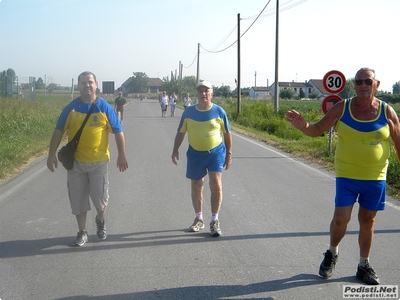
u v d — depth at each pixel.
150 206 7.88
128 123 27.86
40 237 6.30
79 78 5.81
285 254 5.69
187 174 6.54
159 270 5.20
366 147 4.60
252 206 7.94
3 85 37.22
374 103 4.64
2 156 11.67
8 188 9.20
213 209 6.36
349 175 4.71
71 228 6.68
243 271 5.18
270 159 13.48
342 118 4.68
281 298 4.53
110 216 7.29
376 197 4.72
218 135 6.36
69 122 5.82
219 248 5.89
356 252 5.75
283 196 8.69
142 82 145.00
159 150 14.95
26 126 17.88
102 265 5.34
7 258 5.55
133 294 4.61
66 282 4.89
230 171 11.26
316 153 14.22
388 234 6.46
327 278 4.97
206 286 4.79
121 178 10.22
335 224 4.81
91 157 5.86
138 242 6.11
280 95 102.88
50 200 8.24
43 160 12.64
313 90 123.12
